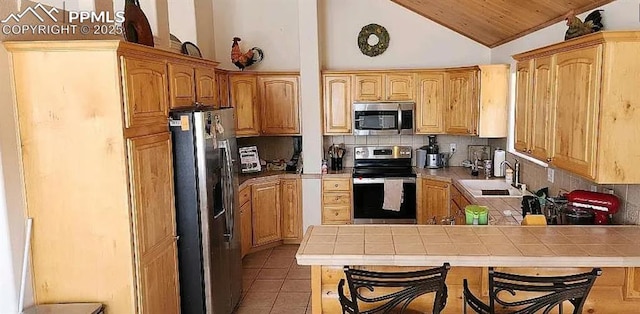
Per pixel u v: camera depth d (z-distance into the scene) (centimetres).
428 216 554
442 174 548
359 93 572
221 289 355
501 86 497
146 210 277
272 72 559
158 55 295
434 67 593
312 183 563
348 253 243
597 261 233
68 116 252
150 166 282
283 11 584
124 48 251
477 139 600
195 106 357
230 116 388
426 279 219
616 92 233
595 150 239
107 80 248
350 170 588
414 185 556
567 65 269
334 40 597
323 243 260
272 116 567
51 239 260
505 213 359
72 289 264
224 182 362
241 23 588
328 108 575
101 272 263
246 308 400
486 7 424
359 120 571
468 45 587
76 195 257
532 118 329
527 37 439
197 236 324
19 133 252
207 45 557
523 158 464
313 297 263
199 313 332
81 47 245
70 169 255
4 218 242
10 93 246
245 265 504
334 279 264
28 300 258
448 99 562
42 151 254
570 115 266
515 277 215
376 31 588
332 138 611
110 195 257
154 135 289
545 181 403
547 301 214
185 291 329
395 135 601
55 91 250
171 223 313
